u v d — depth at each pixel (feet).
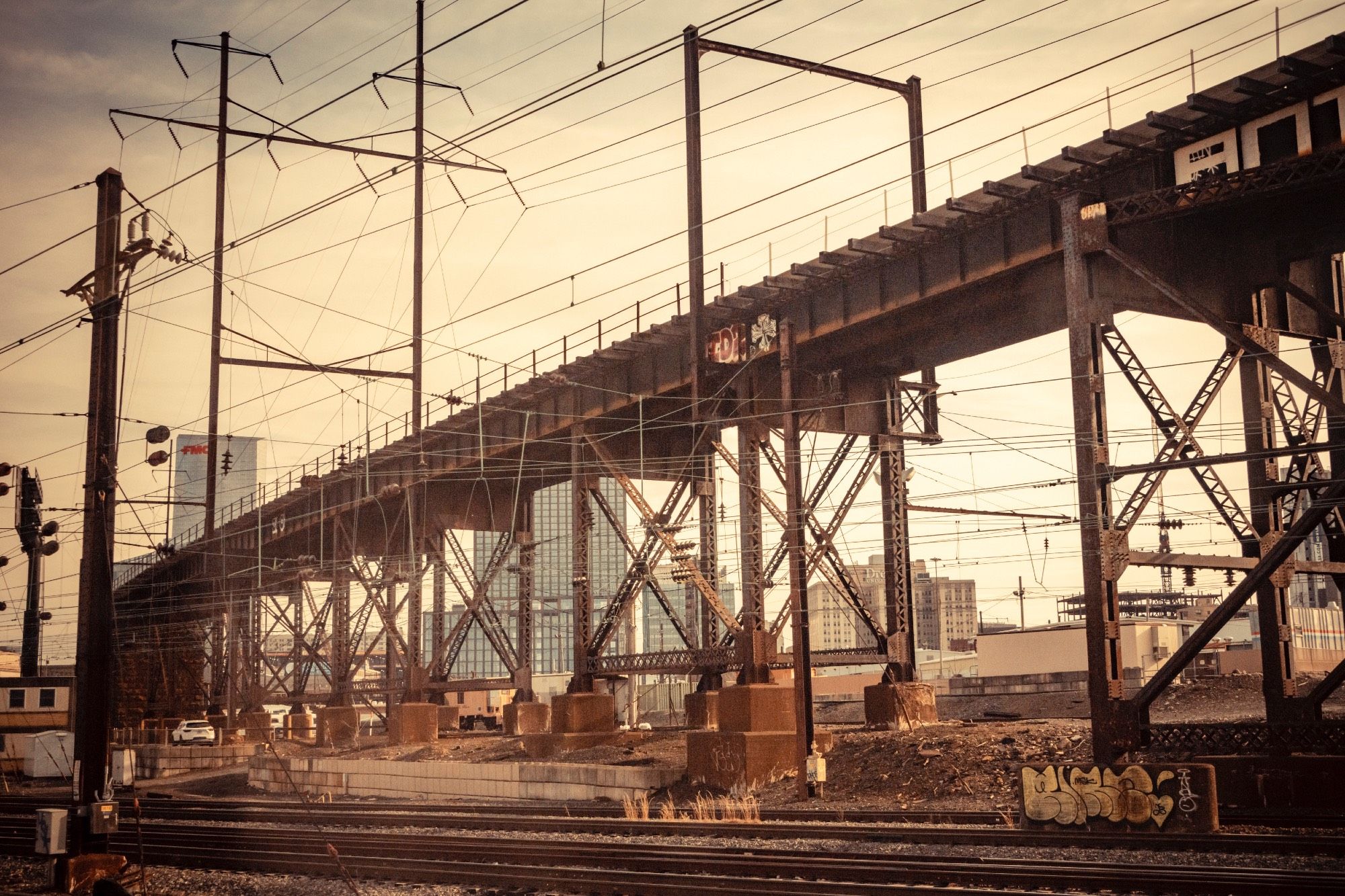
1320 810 87.81
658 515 151.74
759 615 133.39
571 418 166.91
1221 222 108.06
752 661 131.95
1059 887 60.18
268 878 80.12
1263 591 106.11
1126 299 104.42
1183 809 78.48
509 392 177.88
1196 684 203.41
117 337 88.02
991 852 73.92
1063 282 116.16
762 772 126.72
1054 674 225.97
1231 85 96.37
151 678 341.62
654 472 167.22
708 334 144.87
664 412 161.07
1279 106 97.76
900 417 147.74
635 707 265.54
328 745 222.28
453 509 207.31
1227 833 79.25
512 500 211.00
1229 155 100.78
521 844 83.10
